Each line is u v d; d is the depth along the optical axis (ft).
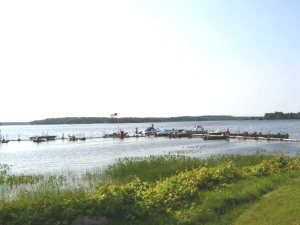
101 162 128.16
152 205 37.06
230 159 92.53
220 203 38.60
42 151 191.52
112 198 36.04
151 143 224.12
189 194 41.78
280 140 207.51
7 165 127.44
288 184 46.42
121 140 267.59
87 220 32.22
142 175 74.43
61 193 54.29
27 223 31.30
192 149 168.86
